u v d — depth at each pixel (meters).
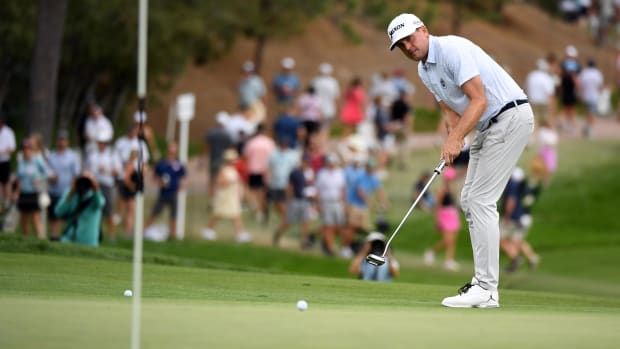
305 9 135.00
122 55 107.56
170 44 113.56
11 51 100.19
